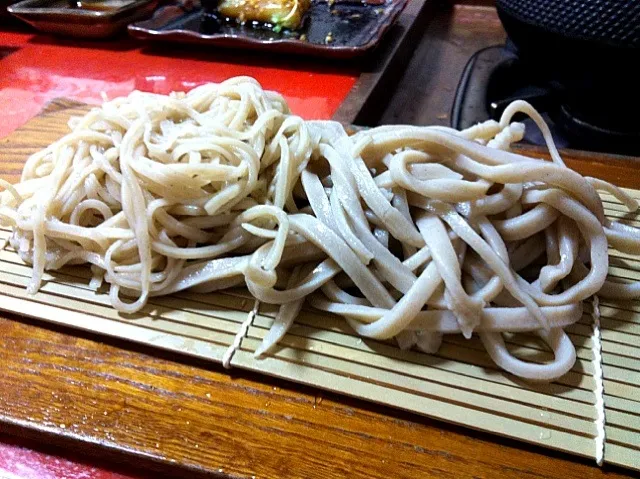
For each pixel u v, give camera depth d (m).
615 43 0.29
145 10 0.48
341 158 0.21
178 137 0.21
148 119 0.21
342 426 0.17
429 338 0.18
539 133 0.39
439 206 0.19
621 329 0.19
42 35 0.49
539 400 0.17
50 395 0.18
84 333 0.20
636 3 0.28
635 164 0.28
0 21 0.52
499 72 0.42
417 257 0.19
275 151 0.21
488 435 0.17
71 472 0.17
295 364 0.18
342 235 0.19
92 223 0.22
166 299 0.21
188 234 0.21
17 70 0.43
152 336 0.19
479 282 0.20
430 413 0.17
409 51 0.49
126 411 0.17
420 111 0.42
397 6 0.47
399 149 0.21
